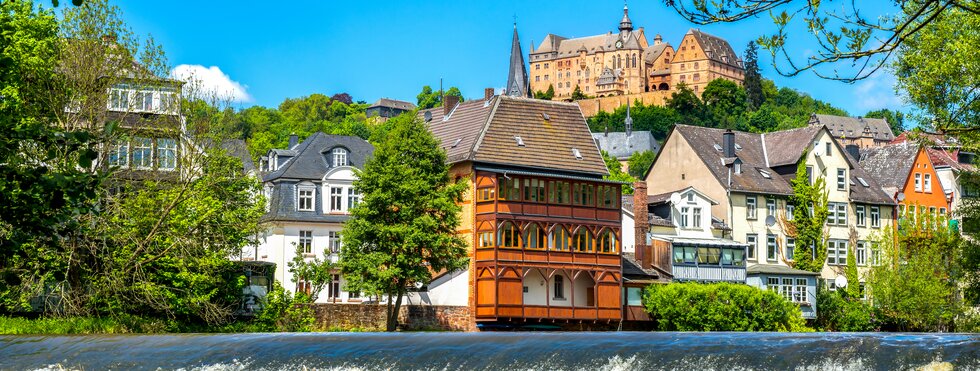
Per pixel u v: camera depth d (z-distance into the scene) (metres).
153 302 56.50
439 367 26.84
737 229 97.38
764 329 81.25
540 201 82.25
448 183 83.56
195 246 56.41
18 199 25.17
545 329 80.81
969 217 65.69
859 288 101.94
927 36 45.94
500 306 79.38
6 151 24.64
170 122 58.03
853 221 103.00
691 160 101.12
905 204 107.94
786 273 93.62
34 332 49.62
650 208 95.94
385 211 74.75
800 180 100.62
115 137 53.50
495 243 80.00
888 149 112.88
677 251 88.88
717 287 81.00
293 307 67.06
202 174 58.12
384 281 73.06
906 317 91.88
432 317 80.38
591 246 83.75
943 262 93.69
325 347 29.14
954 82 46.06
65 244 50.69
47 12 53.94
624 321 84.50
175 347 31.39
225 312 59.50
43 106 53.00
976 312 89.75
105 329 52.81
